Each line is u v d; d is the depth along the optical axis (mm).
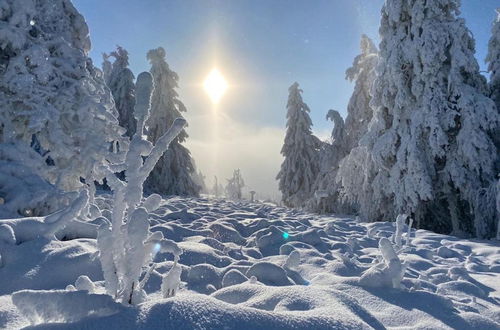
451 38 11586
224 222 6969
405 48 11969
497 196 9430
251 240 5660
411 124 11523
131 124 22094
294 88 23625
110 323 1427
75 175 6551
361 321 1802
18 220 3342
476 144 10523
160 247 1751
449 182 11438
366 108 19156
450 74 11188
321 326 1662
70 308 1461
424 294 2949
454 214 11289
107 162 6633
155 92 22875
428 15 11750
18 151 5934
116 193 1683
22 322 1721
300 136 23125
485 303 3305
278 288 2381
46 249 3057
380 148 12211
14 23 6684
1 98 6520
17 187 5230
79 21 8258
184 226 6148
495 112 10805
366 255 5359
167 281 1996
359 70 19969
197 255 3830
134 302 1643
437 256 5996
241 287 2551
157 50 23250
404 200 11633
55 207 5312
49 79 6957
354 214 16594
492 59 13164
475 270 5113
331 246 5824
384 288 3051
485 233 10227
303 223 8758
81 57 7520
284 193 23391
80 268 2889
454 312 2676
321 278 3545
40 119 6297
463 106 10836
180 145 23016
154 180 21766
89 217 4914
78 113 6809
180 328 1431
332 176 18750
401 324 2426
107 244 1646
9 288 2613
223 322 1518
